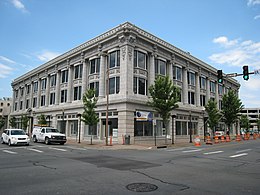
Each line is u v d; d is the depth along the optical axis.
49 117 41.22
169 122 32.88
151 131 29.77
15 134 24.36
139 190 6.62
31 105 49.22
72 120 36.19
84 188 6.79
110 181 7.70
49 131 27.27
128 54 27.91
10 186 6.99
